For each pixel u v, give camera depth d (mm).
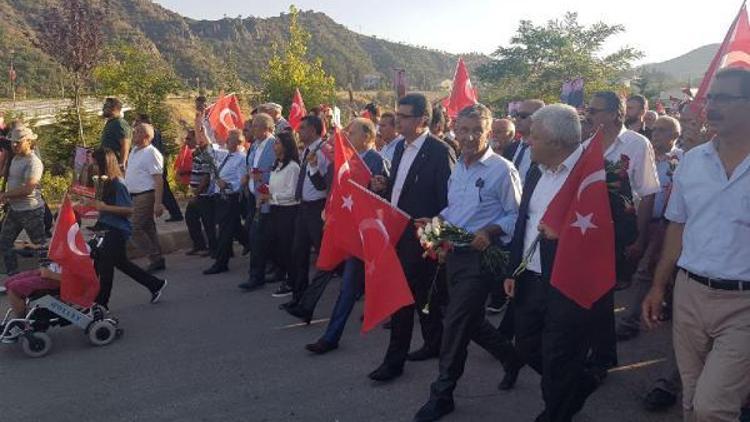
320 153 6266
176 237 9664
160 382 5047
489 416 4359
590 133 5133
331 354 5559
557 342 3562
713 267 3080
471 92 9438
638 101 6785
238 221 8359
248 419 4418
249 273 8078
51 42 23031
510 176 4172
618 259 3828
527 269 3842
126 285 7812
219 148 9148
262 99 22406
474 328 4246
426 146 4762
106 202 6156
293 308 6379
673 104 12672
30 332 5543
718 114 3021
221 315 6672
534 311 3830
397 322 4895
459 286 4148
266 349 5707
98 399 4773
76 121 22453
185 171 10328
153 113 23469
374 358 5445
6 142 8664
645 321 3525
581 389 3648
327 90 22781
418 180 4730
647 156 5043
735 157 3084
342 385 4914
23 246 6031
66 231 5539
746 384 2980
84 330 5828
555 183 3682
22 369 5336
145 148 8242
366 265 4363
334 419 4387
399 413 4445
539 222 3705
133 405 4664
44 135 25875
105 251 6133
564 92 8359
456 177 4375
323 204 6332
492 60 30969
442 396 4258
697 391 3031
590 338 3637
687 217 3270
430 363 5266
